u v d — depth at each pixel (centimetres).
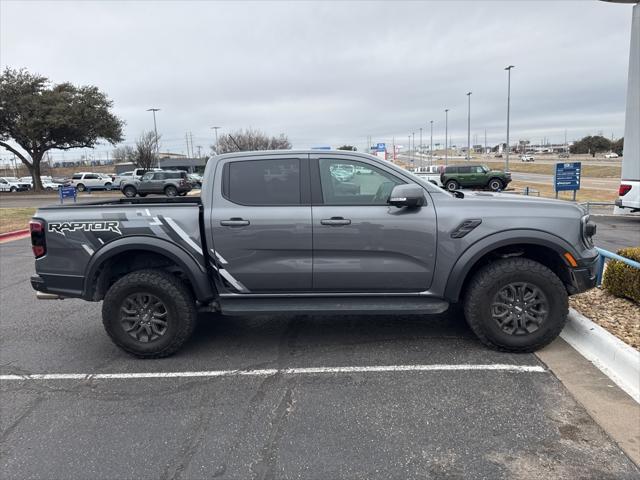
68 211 428
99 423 323
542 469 260
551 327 400
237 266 418
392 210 409
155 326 428
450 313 533
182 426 316
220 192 423
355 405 336
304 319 527
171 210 419
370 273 413
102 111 4209
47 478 265
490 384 359
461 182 3183
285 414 326
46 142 4262
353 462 271
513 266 398
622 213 1258
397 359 411
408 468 265
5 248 1142
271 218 411
